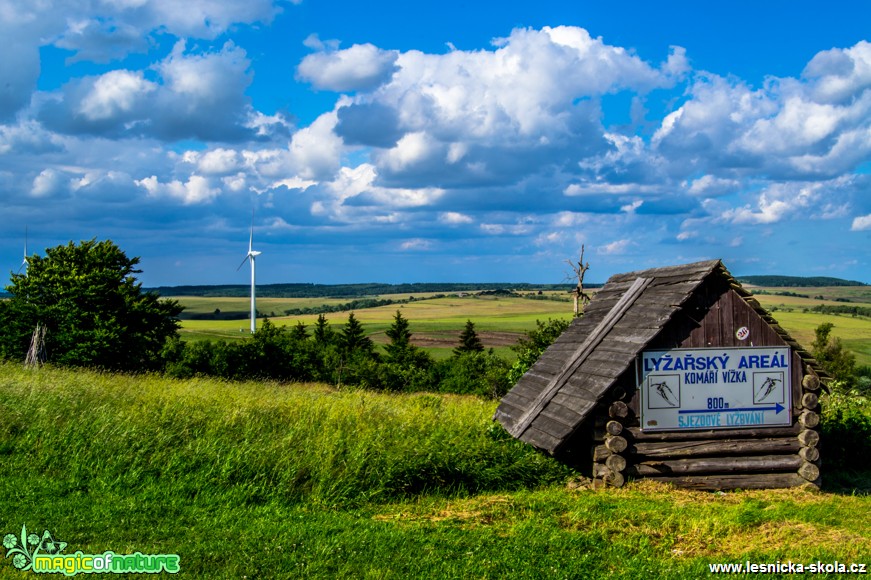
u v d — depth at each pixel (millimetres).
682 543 8570
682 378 11359
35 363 26234
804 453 11391
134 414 12680
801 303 132000
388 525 9031
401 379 58875
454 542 8391
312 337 90375
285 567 7582
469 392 52969
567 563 7812
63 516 8984
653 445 11258
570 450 12094
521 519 9500
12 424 12305
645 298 12383
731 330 11539
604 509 9789
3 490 9797
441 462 11047
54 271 41062
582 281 35000
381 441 12047
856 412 14125
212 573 7410
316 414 13961
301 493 10258
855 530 8992
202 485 10195
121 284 42906
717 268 11477
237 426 12703
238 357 55062
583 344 12773
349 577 7383
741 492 11102
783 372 11594
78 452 11164
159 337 45688
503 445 12531
